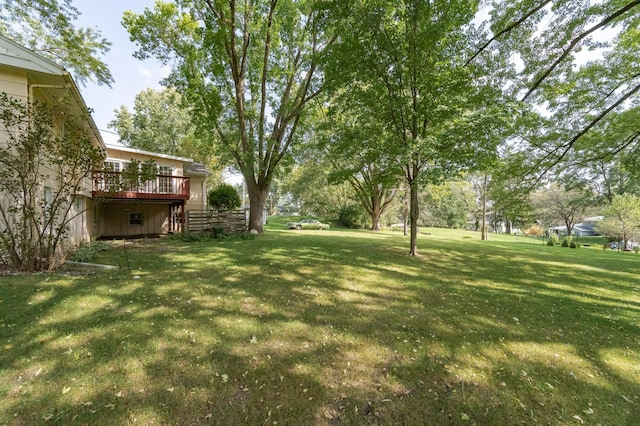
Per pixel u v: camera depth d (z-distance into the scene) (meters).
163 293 4.34
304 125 14.80
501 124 7.38
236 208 19.59
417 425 1.92
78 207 9.02
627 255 14.47
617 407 2.19
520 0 6.65
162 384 2.20
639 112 7.80
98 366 2.40
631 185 21.73
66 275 5.09
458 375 2.53
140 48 11.45
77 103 7.26
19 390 2.06
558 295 5.35
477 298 4.89
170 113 27.00
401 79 8.59
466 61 8.12
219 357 2.63
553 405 2.18
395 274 6.48
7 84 5.90
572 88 8.19
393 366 2.62
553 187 30.22
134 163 6.52
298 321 3.55
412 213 9.88
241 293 4.53
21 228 5.34
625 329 3.75
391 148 9.02
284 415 1.95
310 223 24.80
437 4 7.55
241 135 13.49
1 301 3.68
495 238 24.69
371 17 7.68
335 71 8.51
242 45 13.27
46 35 9.95
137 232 14.66
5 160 4.83
